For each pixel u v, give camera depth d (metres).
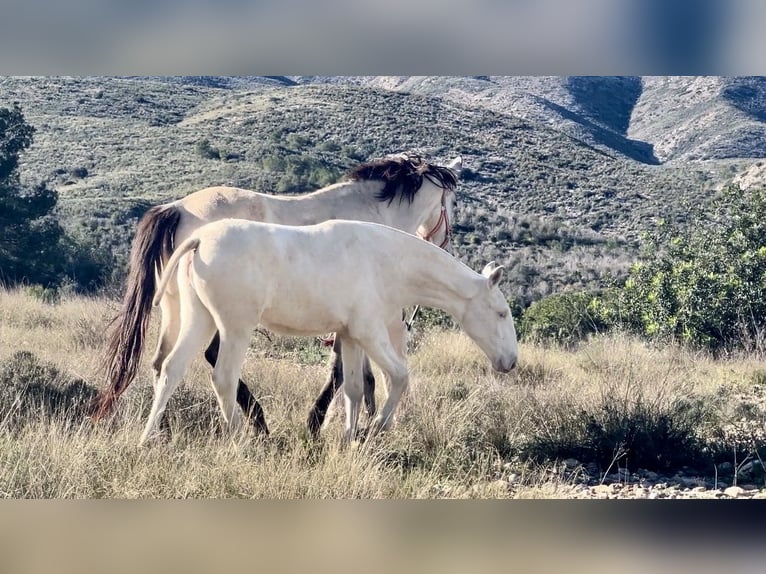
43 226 24.44
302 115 50.97
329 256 6.86
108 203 35.00
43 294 18.14
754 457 7.25
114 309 12.80
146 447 6.18
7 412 7.03
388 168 8.60
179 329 7.27
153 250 7.24
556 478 6.76
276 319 6.77
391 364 7.05
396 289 7.32
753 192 17.56
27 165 42.84
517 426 7.53
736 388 10.39
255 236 6.61
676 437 7.20
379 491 5.79
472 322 7.62
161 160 43.56
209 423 7.17
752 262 15.91
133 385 7.89
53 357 9.50
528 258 31.53
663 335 15.59
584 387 8.94
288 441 6.86
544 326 17.06
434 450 6.92
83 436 6.15
